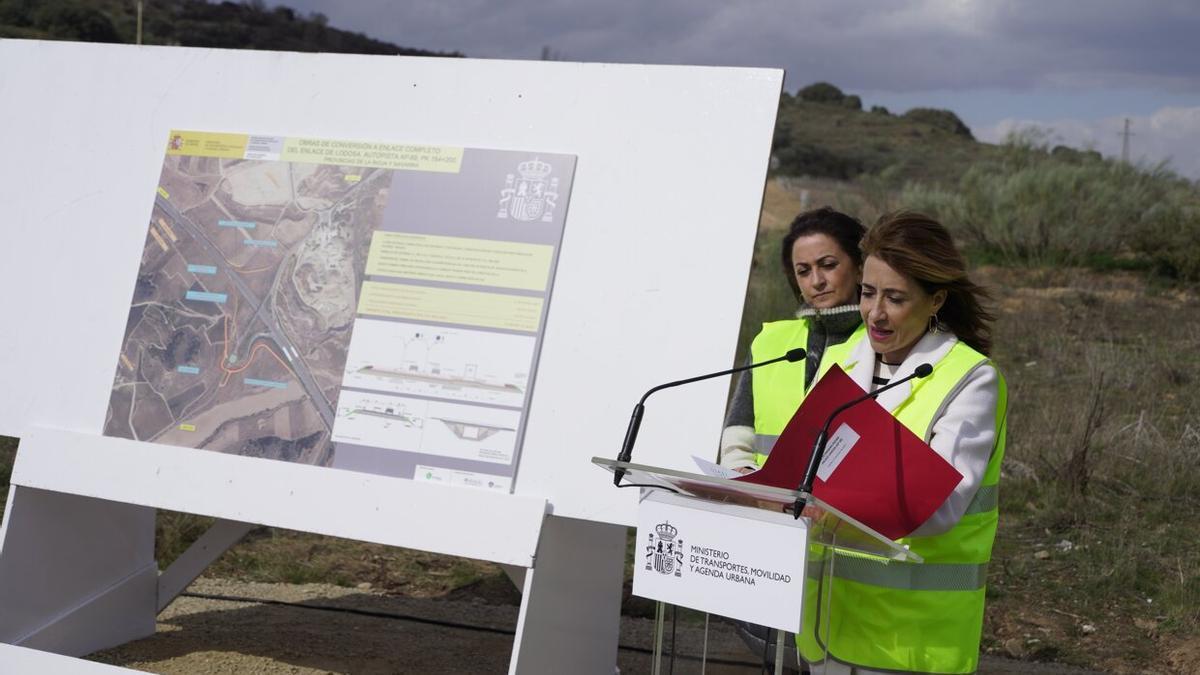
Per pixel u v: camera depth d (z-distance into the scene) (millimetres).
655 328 3604
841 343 3320
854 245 3422
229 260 4102
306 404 3908
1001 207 16422
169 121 4273
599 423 3617
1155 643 5309
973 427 2699
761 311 10930
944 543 2779
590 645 4062
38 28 30938
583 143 3762
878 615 2805
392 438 3797
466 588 6031
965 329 2887
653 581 2633
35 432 4145
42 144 4391
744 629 3324
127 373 4137
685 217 3619
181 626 5031
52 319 4262
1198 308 12867
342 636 5020
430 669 4625
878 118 56375
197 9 38812
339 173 4027
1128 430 7930
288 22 40250
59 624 4348
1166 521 6805
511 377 3715
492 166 3846
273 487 3869
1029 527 6777
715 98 3648
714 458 3479
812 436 2545
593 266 3693
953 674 2785
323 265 3986
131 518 4645
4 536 4109
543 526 3621
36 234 4340
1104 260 15375
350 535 3756
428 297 3852
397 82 4020
